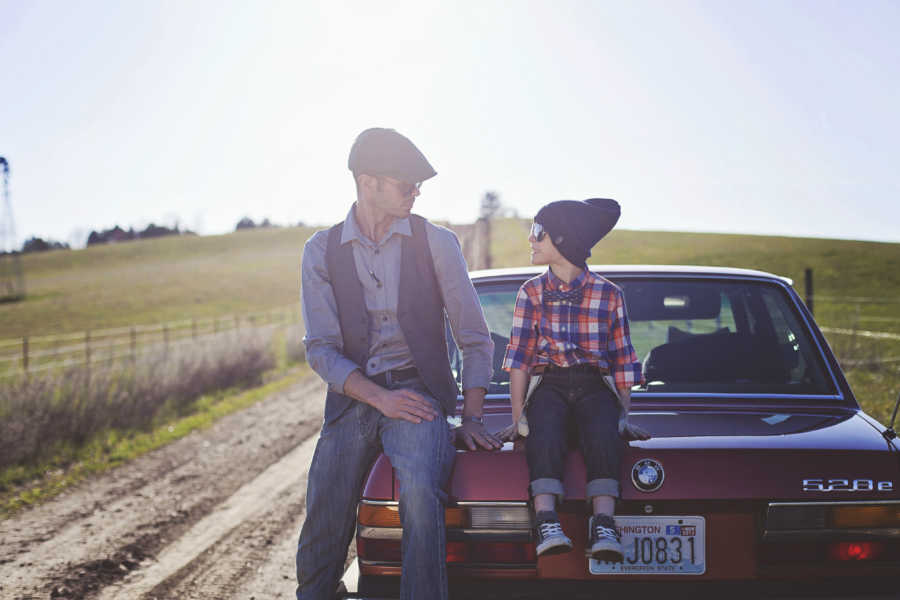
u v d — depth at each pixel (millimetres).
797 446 2266
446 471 2268
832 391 2826
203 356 12836
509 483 2254
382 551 2312
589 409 2363
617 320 2512
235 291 58344
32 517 5445
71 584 4059
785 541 2191
